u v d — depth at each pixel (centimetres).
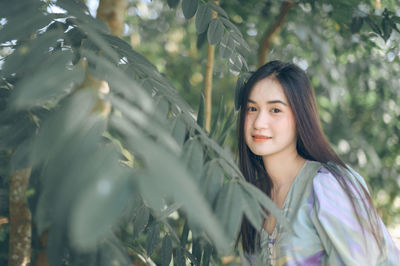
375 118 300
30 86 34
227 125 103
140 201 84
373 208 98
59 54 46
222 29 93
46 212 44
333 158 105
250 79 105
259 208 49
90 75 44
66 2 60
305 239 98
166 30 340
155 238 92
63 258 50
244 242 112
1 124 63
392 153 308
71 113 34
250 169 116
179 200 29
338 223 89
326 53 240
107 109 38
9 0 54
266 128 101
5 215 108
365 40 188
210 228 30
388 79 289
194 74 362
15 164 59
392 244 99
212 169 53
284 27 243
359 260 88
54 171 33
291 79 101
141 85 65
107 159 33
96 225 26
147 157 32
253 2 193
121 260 54
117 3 93
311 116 103
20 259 98
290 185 109
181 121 62
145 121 38
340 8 169
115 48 65
